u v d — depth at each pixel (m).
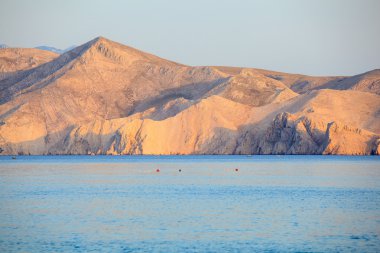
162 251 172.75
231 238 188.38
